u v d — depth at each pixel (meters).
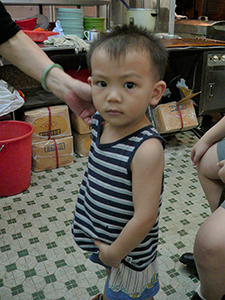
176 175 2.62
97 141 0.96
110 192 0.93
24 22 2.63
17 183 2.28
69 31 2.87
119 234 0.94
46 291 1.54
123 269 1.03
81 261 1.73
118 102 0.79
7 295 1.52
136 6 3.46
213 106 3.26
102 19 2.98
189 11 4.56
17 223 2.02
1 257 1.75
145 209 0.87
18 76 2.90
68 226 2.00
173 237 1.91
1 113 2.29
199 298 1.26
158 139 0.88
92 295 1.52
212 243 1.09
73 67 3.05
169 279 1.61
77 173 2.61
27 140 2.22
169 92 3.16
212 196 1.43
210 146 1.41
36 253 1.78
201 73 3.07
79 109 1.08
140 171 0.85
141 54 0.77
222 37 3.82
